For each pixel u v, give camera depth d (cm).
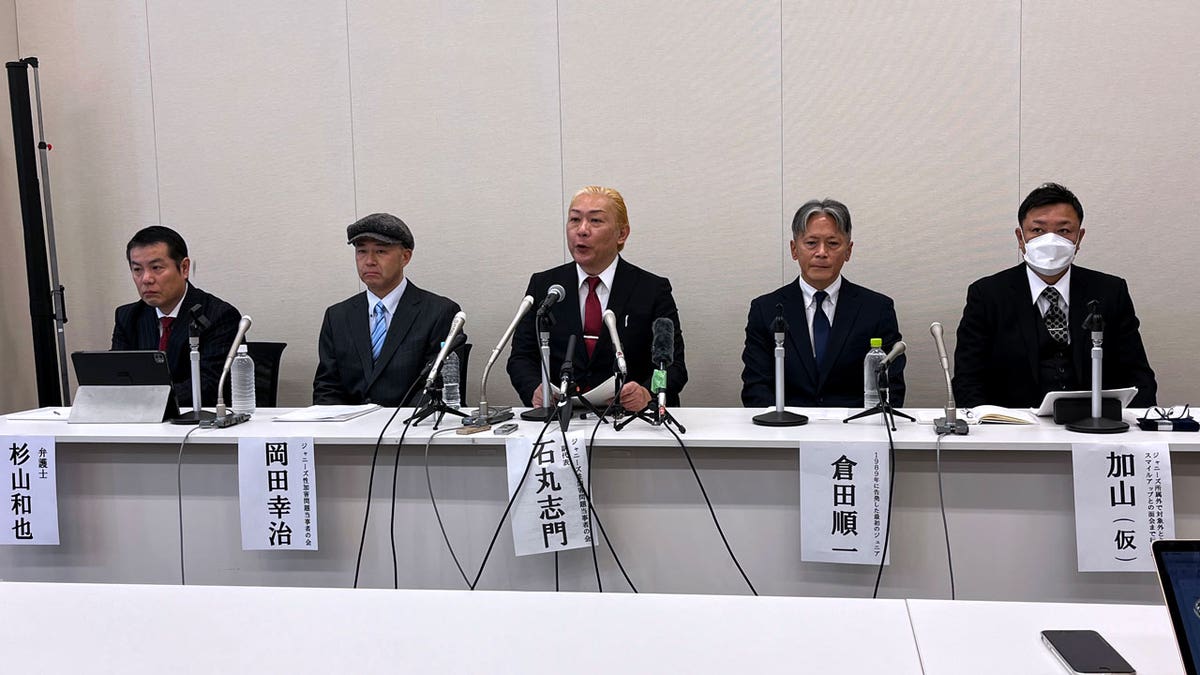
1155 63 353
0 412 418
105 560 250
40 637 122
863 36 371
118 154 421
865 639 117
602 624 124
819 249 305
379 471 236
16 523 246
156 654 116
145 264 322
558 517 224
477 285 402
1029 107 363
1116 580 208
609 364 305
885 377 235
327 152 407
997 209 367
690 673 108
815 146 377
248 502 237
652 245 390
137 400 265
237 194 414
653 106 385
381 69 400
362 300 336
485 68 394
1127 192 359
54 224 423
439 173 400
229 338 330
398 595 136
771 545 222
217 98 413
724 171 383
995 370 300
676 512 225
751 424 241
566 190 393
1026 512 211
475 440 227
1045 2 359
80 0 418
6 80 419
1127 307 290
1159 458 201
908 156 371
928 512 215
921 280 374
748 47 378
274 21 407
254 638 121
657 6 382
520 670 110
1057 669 107
